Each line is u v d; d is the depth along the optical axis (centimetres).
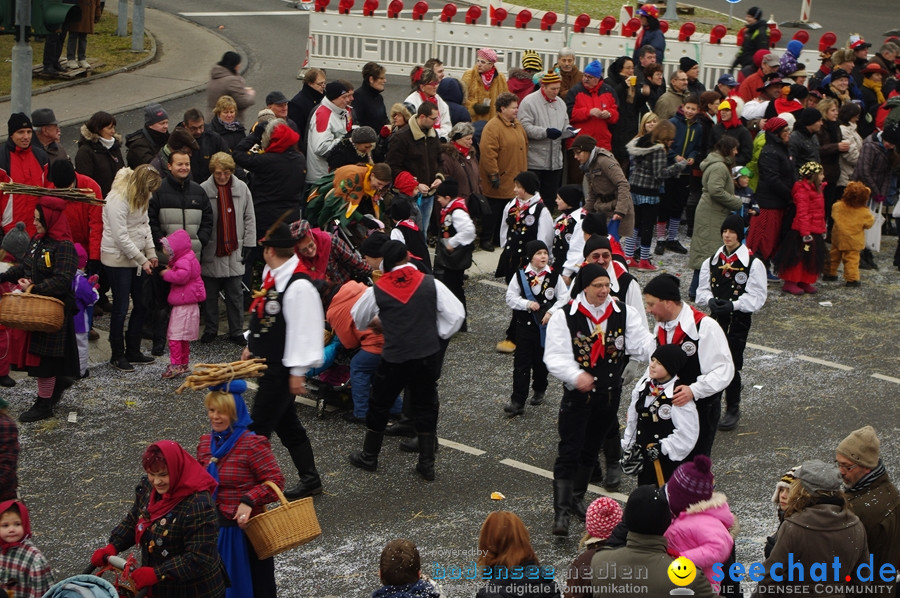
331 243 928
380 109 1350
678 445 697
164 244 963
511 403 940
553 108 1388
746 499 802
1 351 940
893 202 1548
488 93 1489
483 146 1327
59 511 752
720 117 1369
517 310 916
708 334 704
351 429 904
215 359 1027
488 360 1066
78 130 1611
